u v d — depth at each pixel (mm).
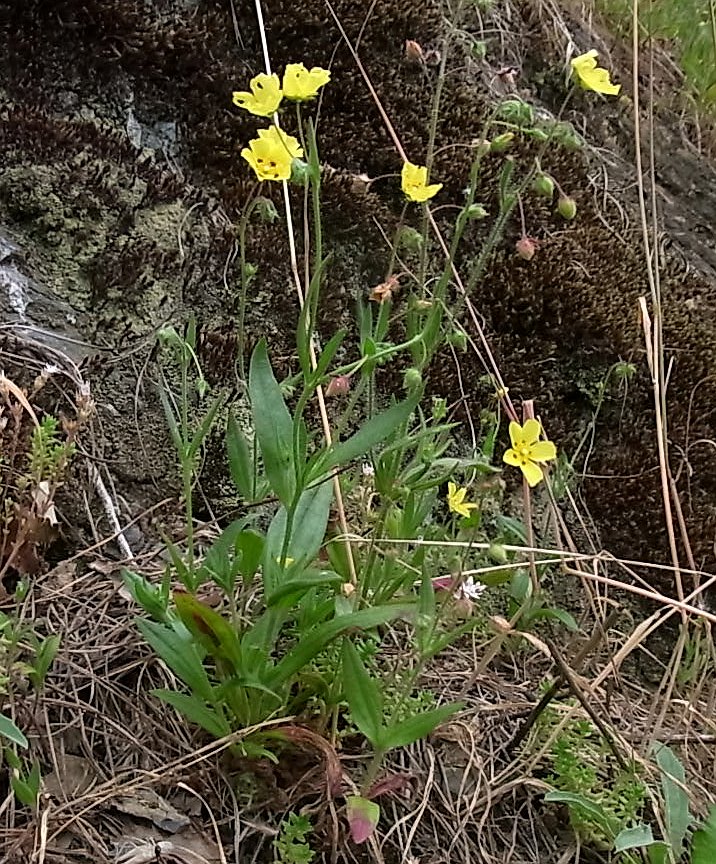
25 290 652
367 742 557
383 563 570
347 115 747
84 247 667
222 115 718
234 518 654
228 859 516
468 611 524
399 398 705
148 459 646
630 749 583
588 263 764
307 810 527
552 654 562
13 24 682
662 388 696
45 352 632
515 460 530
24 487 566
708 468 734
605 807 560
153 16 711
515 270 736
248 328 685
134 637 564
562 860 559
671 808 545
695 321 782
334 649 546
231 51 735
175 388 660
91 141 682
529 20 888
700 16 1073
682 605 584
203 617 505
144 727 542
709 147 992
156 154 702
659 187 917
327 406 688
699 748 618
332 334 701
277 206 703
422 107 762
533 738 577
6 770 513
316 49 749
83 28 694
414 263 725
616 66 981
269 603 510
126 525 628
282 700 532
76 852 499
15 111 672
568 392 734
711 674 664
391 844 537
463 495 554
